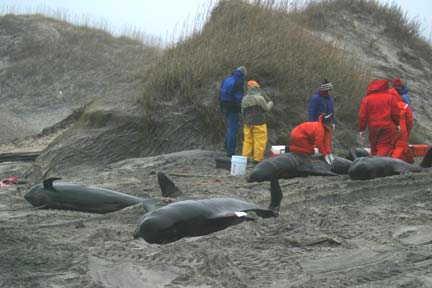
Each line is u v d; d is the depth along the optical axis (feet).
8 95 285.84
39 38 327.47
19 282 45.78
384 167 89.45
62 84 290.15
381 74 197.36
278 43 155.63
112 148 138.41
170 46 160.66
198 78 143.84
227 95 122.21
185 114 140.67
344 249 53.01
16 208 82.58
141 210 73.26
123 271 48.16
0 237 57.47
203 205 59.36
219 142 138.62
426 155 97.09
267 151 133.28
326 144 99.14
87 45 321.73
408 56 217.56
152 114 140.46
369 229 58.75
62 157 137.59
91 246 55.93
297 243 54.29
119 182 102.42
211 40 156.76
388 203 70.33
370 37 218.38
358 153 107.86
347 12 226.79
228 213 59.72
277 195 65.67
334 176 96.63
